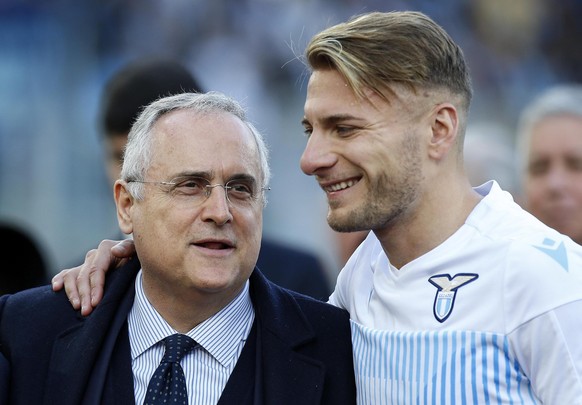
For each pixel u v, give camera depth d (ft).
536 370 17.12
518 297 17.20
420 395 17.53
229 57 69.56
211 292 18.98
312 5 71.10
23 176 62.49
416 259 18.40
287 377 19.44
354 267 20.49
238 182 19.10
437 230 18.39
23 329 20.30
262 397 19.21
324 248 59.93
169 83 25.77
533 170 27.35
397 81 17.88
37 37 66.28
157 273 19.13
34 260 28.07
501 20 79.20
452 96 18.45
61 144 63.67
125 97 25.50
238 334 19.79
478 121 75.46
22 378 19.85
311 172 18.40
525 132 27.89
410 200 18.22
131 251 20.72
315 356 19.85
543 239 17.65
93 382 19.26
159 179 18.98
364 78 17.75
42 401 19.62
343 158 18.17
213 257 18.79
